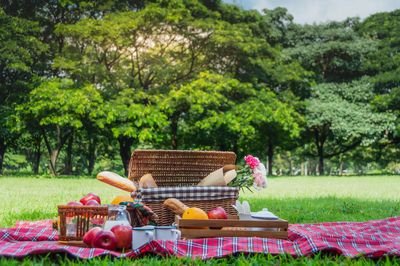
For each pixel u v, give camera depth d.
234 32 26.25
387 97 33.66
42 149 37.53
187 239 4.03
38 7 27.98
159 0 26.11
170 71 26.80
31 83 26.20
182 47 27.50
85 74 25.70
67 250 3.29
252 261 3.33
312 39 36.28
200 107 25.28
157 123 23.97
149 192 4.39
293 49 34.50
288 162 75.56
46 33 28.16
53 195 11.05
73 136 31.12
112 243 3.59
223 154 5.27
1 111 25.70
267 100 29.31
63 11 27.69
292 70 31.11
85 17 27.62
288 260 3.42
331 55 34.81
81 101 23.44
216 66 29.44
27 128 26.48
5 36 25.23
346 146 43.81
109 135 27.47
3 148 28.64
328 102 34.00
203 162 5.23
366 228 5.16
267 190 14.59
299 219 6.96
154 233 3.76
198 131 30.08
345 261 3.36
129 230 3.70
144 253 3.46
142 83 27.95
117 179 4.69
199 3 27.52
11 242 3.99
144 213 4.06
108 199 9.95
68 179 20.72
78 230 3.95
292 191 14.09
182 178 5.21
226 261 3.39
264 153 41.88
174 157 5.06
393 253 3.44
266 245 3.79
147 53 26.77
